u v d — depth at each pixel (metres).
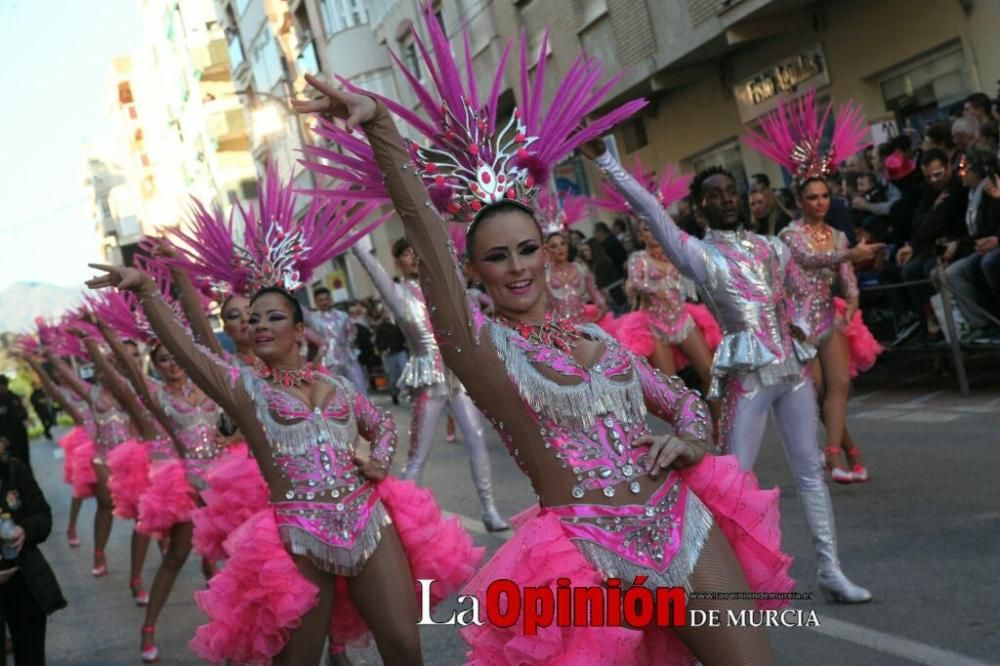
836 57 14.87
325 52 29.62
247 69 40.38
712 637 3.12
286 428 4.60
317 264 5.66
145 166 70.12
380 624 4.49
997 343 9.24
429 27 3.46
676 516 3.19
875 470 7.62
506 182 3.48
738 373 5.18
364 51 28.64
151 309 4.57
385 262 31.34
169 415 7.16
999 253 9.04
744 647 3.11
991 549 5.50
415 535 4.64
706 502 3.35
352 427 4.75
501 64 3.57
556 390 3.15
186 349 4.61
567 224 11.47
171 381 7.35
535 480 3.23
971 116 9.99
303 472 4.57
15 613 5.64
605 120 3.70
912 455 7.82
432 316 3.21
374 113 3.16
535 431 3.19
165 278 7.12
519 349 3.19
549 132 3.61
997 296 9.13
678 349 9.56
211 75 46.28
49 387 12.34
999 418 8.43
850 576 5.53
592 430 3.18
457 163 3.44
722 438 5.30
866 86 14.55
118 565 10.42
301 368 4.81
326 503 4.53
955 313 9.74
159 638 7.30
